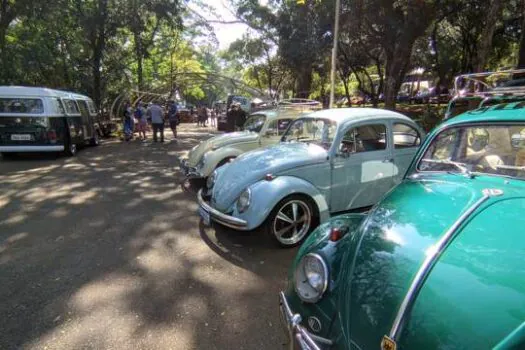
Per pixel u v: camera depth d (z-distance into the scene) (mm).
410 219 2287
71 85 21422
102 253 4277
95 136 14117
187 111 34594
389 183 5211
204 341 2760
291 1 21547
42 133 10234
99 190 7172
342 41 21172
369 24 18281
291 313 2240
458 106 6719
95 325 2932
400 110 20094
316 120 5262
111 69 22562
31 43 16875
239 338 2803
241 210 4211
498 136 2797
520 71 3221
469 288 1658
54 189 7219
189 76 25844
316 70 25719
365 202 5070
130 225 5211
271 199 4137
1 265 3965
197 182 7922
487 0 17281
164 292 3439
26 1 15117
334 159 4715
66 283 3586
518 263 1722
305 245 2629
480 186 2582
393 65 15516
